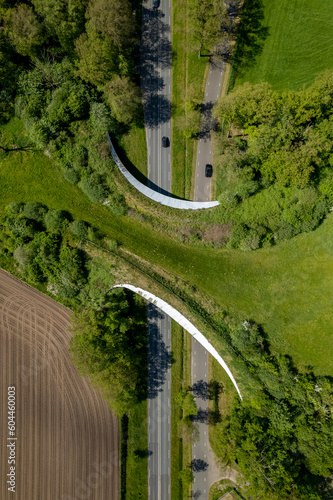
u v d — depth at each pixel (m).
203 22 61.81
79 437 67.44
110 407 63.97
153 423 66.81
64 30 61.69
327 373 63.12
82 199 68.38
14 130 69.06
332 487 61.78
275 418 60.38
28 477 67.69
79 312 67.19
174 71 68.38
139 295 67.06
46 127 66.00
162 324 67.06
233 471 65.00
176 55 68.25
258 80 67.12
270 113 58.56
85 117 66.69
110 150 66.44
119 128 68.50
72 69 65.75
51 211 67.75
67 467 67.19
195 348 66.88
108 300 66.19
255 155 62.06
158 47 68.44
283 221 63.09
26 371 68.56
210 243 65.75
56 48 66.25
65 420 67.88
